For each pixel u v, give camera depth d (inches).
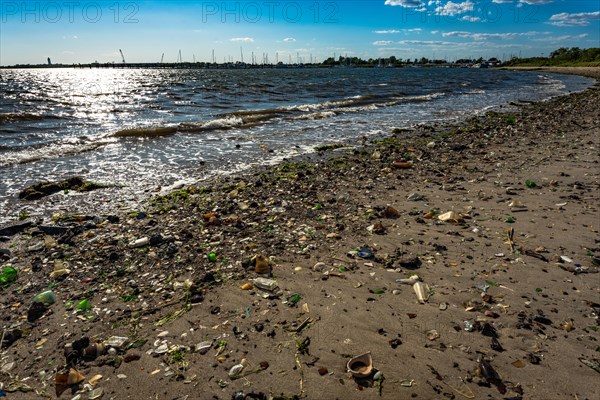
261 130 210.2
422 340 46.4
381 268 63.6
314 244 73.2
